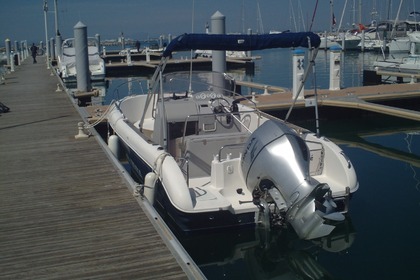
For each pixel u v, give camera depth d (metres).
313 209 4.35
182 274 3.39
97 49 23.59
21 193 5.21
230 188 5.30
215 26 11.85
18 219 4.48
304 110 11.59
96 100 17.05
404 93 12.02
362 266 4.37
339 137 10.26
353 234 5.04
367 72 19.36
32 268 3.54
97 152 6.93
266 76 24.03
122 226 4.24
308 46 5.70
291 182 4.51
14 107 11.45
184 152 5.85
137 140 6.26
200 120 6.36
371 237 4.96
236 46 5.65
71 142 7.62
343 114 11.91
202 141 5.81
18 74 21.45
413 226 5.19
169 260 3.60
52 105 11.72
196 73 8.17
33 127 8.93
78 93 14.60
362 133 10.59
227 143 5.89
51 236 4.09
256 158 4.84
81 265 3.56
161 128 6.24
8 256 3.74
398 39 31.81
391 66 19.64
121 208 4.68
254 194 4.93
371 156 8.49
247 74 25.36
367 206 5.81
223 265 4.62
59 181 5.60
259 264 4.63
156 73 6.30
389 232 5.06
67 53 22.78
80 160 6.50
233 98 7.60
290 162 4.58
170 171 4.98
